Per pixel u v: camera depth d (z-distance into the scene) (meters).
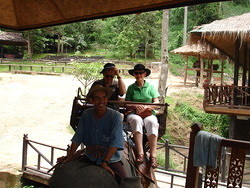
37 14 5.02
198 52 22.50
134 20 40.91
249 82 16.98
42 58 41.94
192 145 3.69
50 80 23.81
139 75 4.51
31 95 18.77
